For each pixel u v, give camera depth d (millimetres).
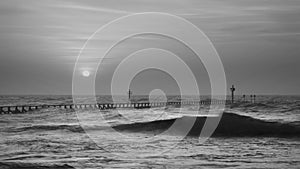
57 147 31312
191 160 25312
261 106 103000
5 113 79875
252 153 28234
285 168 22531
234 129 39969
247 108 96250
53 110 91000
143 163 24234
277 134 38219
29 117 68500
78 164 23906
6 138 36875
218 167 22812
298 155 27266
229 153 28250
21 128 45531
